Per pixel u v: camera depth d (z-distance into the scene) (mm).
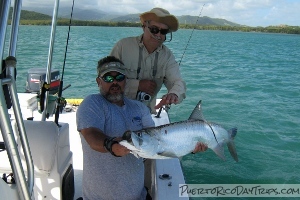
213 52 28141
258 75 17234
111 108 2680
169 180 3076
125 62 3521
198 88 12852
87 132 2490
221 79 15227
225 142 3000
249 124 8547
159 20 3326
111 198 2619
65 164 2977
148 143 2354
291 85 14547
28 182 1788
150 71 3570
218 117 9117
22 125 1806
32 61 15281
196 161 6020
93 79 12461
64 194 2932
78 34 30922
